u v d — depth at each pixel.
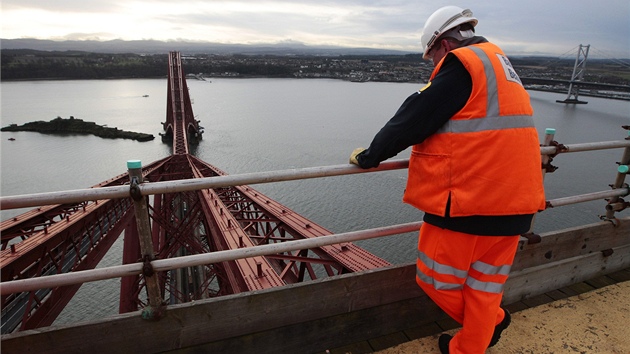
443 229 2.32
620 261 4.05
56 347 2.34
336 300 2.90
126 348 2.48
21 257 12.57
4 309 13.91
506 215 2.12
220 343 2.67
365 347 2.97
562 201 3.56
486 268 2.38
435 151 2.14
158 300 2.47
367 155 2.37
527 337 3.05
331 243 2.72
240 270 9.76
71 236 16.59
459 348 2.58
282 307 2.76
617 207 3.94
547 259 3.64
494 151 2.01
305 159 88.50
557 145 3.27
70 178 76.31
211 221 20.84
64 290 15.01
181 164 60.00
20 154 99.88
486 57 2.04
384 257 41.25
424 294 3.18
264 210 19.94
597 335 3.07
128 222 26.20
